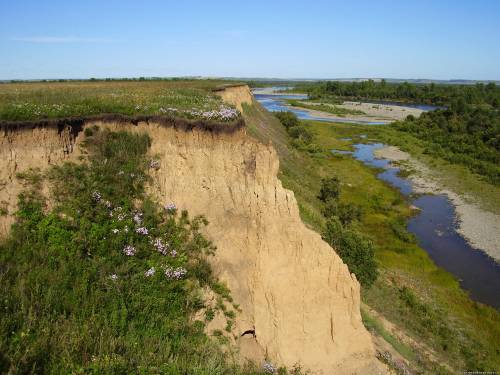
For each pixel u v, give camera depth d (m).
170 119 19.86
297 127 74.75
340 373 16.48
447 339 22.95
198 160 19.33
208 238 18.06
